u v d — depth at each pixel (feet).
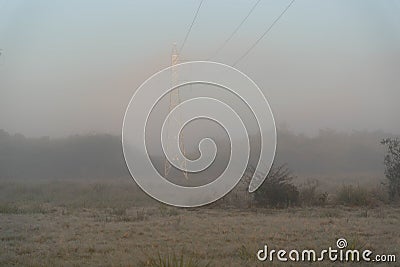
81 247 43.80
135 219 63.26
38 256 40.75
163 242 46.24
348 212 71.61
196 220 61.52
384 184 91.81
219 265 36.65
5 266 37.37
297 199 81.41
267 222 58.85
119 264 37.27
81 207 80.74
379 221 59.52
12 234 51.39
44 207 79.97
